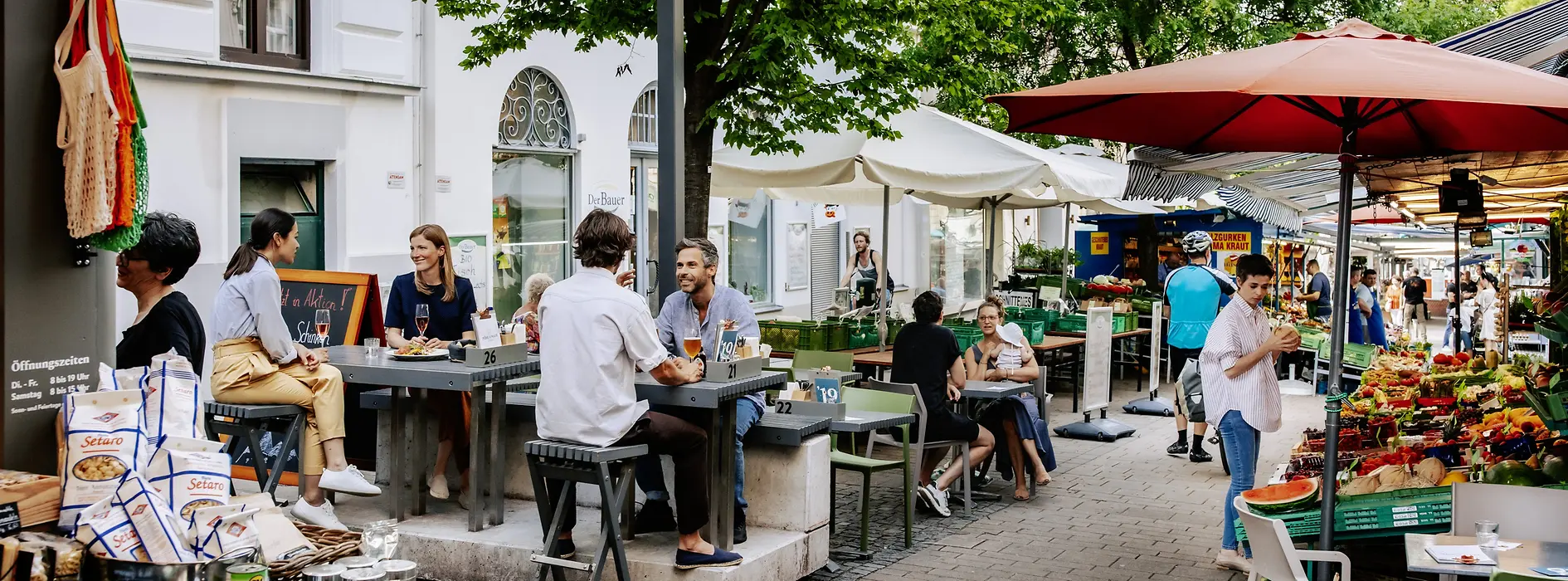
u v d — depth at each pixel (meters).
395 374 6.95
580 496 7.82
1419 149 7.07
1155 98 6.49
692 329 7.43
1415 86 4.91
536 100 14.05
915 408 8.86
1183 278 12.54
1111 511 9.48
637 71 15.50
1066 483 10.55
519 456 7.95
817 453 7.39
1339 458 7.35
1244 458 7.69
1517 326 10.98
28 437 4.54
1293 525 6.50
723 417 6.77
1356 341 20.30
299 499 7.04
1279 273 21.31
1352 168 6.09
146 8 9.61
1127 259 21.00
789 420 7.46
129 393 4.36
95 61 4.46
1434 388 8.48
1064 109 6.59
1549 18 6.40
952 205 15.38
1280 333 7.57
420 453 7.46
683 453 6.49
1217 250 20.03
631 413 6.16
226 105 10.27
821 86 9.87
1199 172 8.16
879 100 9.98
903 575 7.62
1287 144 7.29
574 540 7.14
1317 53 5.40
